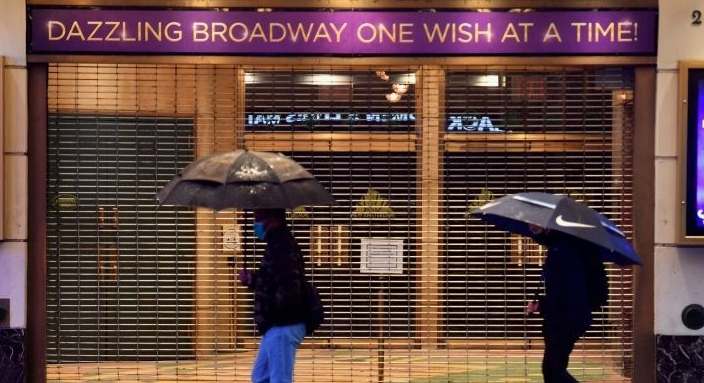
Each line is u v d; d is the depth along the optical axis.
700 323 9.35
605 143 9.61
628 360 9.61
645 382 9.46
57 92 9.66
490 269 9.68
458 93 9.66
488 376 9.66
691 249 9.37
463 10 9.42
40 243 9.57
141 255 9.81
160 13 9.45
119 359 9.77
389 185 9.70
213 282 9.82
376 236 9.71
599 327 9.66
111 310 9.77
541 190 9.65
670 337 9.39
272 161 7.35
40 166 9.56
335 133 9.71
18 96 9.45
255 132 9.73
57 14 9.45
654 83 9.42
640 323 9.46
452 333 9.67
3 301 9.45
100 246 9.78
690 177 9.20
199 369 9.73
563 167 9.65
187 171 7.32
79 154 9.77
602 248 7.82
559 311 7.42
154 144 9.81
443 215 9.68
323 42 9.45
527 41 9.41
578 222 7.28
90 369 9.73
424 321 9.67
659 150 9.38
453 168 9.69
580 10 9.40
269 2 9.43
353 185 9.72
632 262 7.75
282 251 7.23
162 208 9.81
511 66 9.55
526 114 9.65
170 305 9.82
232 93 9.75
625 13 9.37
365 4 9.43
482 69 9.63
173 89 9.77
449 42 9.42
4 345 9.46
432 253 9.67
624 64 9.42
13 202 9.46
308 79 9.70
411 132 9.68
